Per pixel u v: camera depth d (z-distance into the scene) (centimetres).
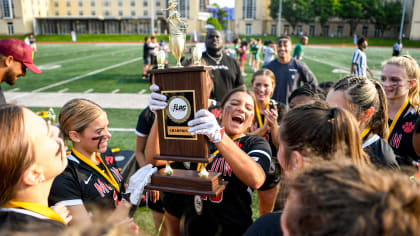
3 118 95
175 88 155
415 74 241
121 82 1257
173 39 154
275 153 273
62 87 1148
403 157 235
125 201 170
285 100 471
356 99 163
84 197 179
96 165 194
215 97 418
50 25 7656
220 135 149
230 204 185
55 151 108
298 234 66
